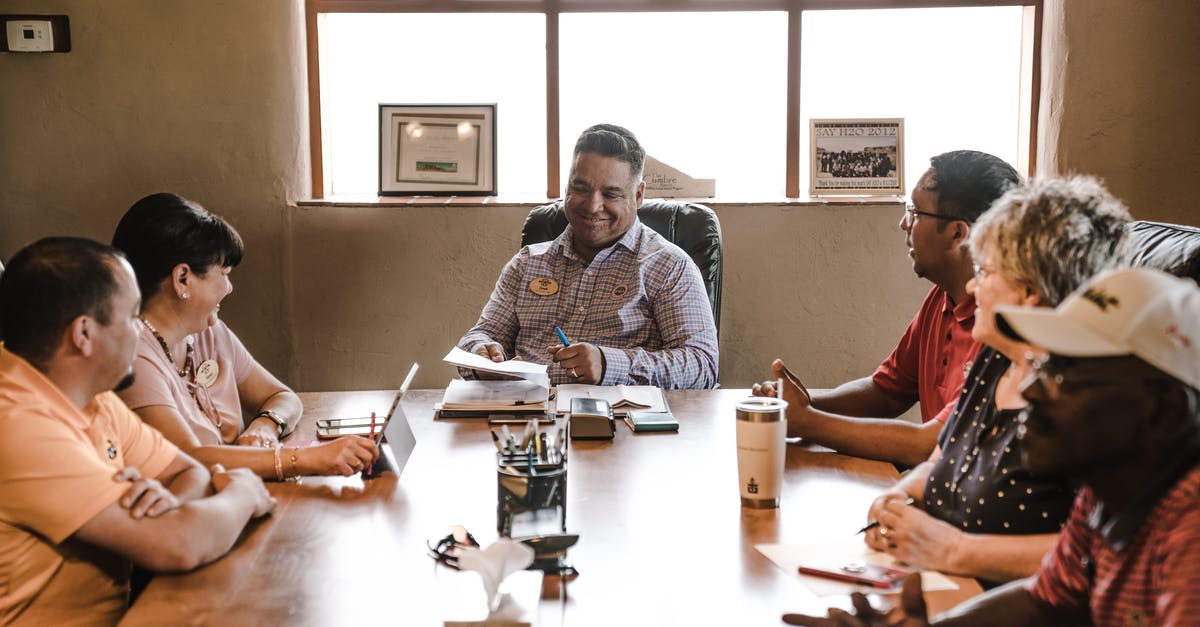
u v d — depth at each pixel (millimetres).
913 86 3768
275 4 3637
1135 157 3564
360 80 3842
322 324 3775
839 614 1188
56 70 3650
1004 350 1436
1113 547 999
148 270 1906
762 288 3707
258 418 2143
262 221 3723
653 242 2906
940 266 2031
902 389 2322
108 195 3709
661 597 1306
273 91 3668
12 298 1422
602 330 2848
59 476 1383
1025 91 3719
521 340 2930
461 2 3738
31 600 1449
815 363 3738
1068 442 975
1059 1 3545
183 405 1949
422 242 3730
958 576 1376
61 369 1447
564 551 1358
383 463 1881
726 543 1488
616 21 3750
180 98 3668
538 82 3801
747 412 1613
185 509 1426
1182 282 990
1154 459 964
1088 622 1187
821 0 3695
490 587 1188
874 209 3652
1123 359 958
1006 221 1363
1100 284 986
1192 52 3506
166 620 1244
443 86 3826
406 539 1511
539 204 3701
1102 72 3539
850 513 1620
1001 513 1460
